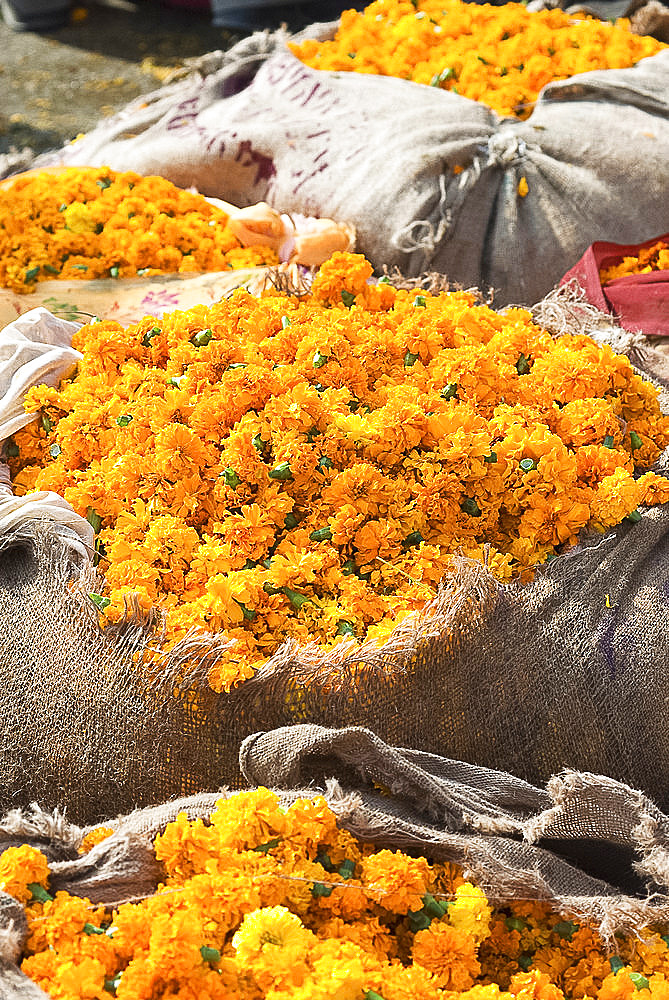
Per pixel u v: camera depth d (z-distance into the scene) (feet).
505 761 4.40
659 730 4.46
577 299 6.75
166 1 16.83
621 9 14.28
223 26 16.46
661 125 7.54
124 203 7.09
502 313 6.13
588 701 4.41
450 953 3.64
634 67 8.31
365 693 4.21
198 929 3.34
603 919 3.86
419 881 3.69
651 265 7.23
